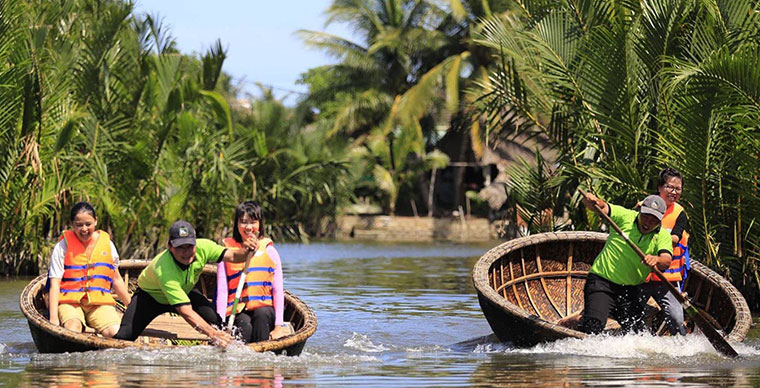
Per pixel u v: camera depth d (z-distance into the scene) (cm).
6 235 2481
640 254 1253
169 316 1455
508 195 2080
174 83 2800
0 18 2245
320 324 1580
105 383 980
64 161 2567
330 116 6675
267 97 5966
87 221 1288
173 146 2870
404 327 1550
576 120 1895
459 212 6266
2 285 2248
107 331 1263
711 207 1791
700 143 1692
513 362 1169
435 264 3228
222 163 2972
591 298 1311
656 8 1778
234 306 1190
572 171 1866
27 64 2292
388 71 6481
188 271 1199
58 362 1111
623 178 1784
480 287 1356
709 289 1443
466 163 6456
